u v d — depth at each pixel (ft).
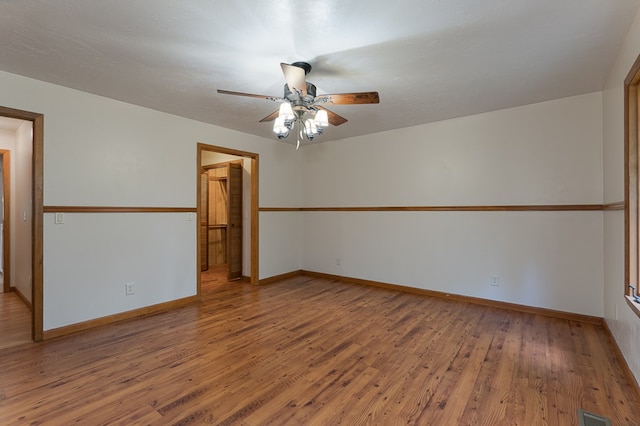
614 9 6.11
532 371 7.57
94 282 10.46
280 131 8.32
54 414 5.99
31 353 8.49
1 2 5.76
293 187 18.33
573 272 10.96
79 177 10.12
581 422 5.80
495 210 12.45
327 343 9.14
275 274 17.16
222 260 21.91
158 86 9.74
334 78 9.16
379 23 6.50
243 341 9.27
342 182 16.90
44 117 9.43
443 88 10.02
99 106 10.53
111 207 10.83
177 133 12.73
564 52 7.79
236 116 12.78
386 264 15.40
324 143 17.63
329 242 17.52
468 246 13.10
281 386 6.97
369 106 11.75
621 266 8.09
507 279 12.21
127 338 9.49
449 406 6.29
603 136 10.19
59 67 8.48
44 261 9.45
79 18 6.31
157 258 12.12
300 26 6.59
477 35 6.98
